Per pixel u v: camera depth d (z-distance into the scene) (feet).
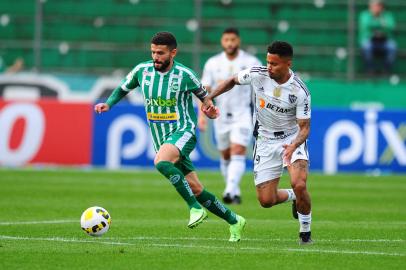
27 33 298.97
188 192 101.35
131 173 228.02
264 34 300.40
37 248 96.32
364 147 242.78
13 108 241.35
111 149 241.96
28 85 261.44
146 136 241.76
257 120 108.78
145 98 107.65
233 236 105.50
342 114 242.99
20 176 212.43
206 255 91.76
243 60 169.48
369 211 150.92
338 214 145.28
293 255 92.63
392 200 172.35
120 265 85.05
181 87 106.11
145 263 86.22
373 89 268.41
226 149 171.63
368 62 289.53
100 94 260.62
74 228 117.80
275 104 104.78
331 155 242.58
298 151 102.68
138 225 123.24
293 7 303.27
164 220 131.03
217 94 107.86
